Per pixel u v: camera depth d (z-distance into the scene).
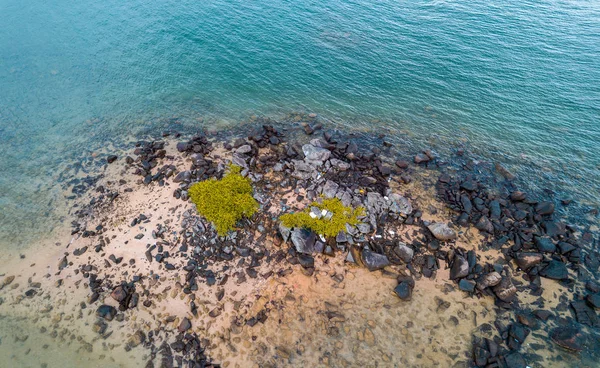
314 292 13.61
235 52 33.00
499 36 36.44
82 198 17.75
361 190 18.02
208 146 21.62
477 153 22.83
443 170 20.88
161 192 17.61
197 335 12.16
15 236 15.80
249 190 17.25
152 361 11.54
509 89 28.84
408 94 28.62
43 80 28.84
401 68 31.52
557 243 15.66
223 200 15.92
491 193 19.30
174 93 27.92
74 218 16.62
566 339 12.20
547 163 22.06
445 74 30.75
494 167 21.53
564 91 28.42
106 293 13.38
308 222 15.59
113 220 16.28
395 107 27.28
